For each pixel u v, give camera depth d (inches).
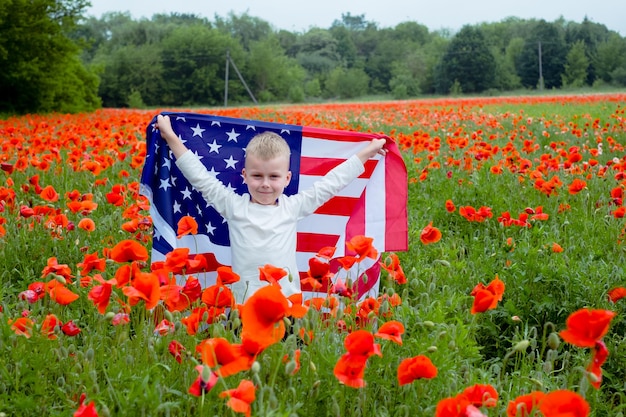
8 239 206.7
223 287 119.2
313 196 172.2
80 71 1679.4
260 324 98.0
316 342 121.2
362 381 98.5
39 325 132.8
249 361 95.7
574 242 221.9
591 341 95.0
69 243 211.5
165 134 173.3
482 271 196.9
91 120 941.8
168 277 132.8
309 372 112.7
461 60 4005.9
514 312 172.1
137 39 4773.6
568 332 96.3
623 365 151.3
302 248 185.9
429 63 4296.3
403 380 101.7
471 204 287.6
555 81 4175.7
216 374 95.1
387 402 118.3
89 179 315.0
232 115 1008.2
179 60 3794.3
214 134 180.7
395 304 141.3
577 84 3956.7
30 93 1444.4
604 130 523.8
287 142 183.3
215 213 179.0
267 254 161.6
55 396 120.1
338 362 98.3
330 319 135.0
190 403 110.7
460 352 130.2
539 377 126.6
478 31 4050.2
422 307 143.3
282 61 4249.5
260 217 164.4
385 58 4891.7
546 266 182.4
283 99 4128.9
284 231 165.6
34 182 235.9
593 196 288.5
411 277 193.2
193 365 117.8
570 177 322.3
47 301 154.4
